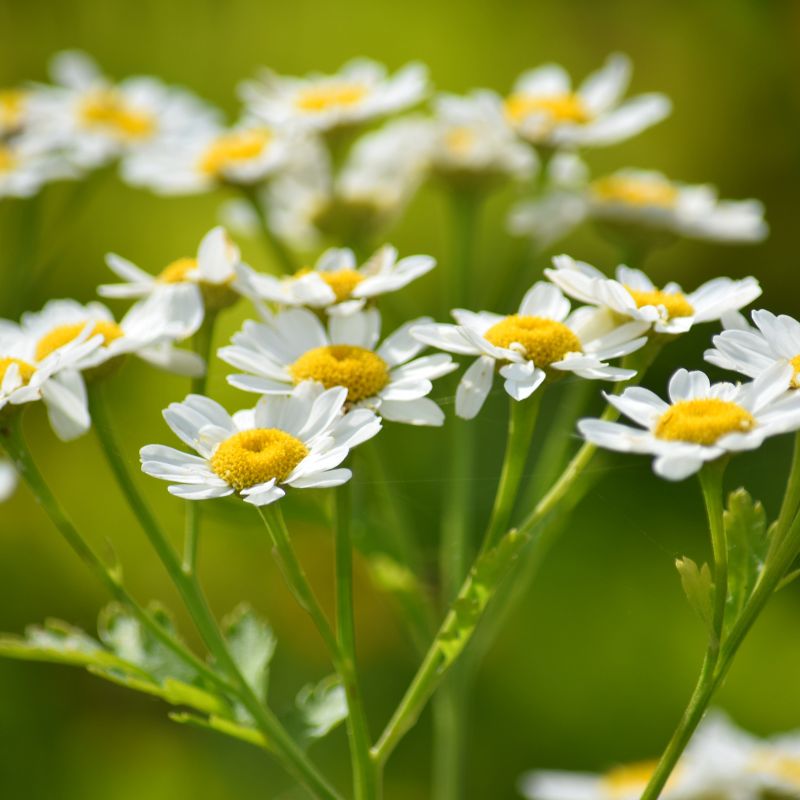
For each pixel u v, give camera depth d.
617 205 0.52
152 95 0.56
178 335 0.45
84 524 0.65
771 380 0.42
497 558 0.43
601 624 0.65
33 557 0.65
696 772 0.51
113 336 0.45
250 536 0.64
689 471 0.42
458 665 0.49
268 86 0.54
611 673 0.65
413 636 0.48
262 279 0.44
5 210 0.66
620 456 0.64
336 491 0.43
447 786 0.49
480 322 0.44
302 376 0.43
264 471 0.42
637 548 0.64
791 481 0.42
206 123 0.55
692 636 0.64
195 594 0.44
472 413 0.43
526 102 0.53
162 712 0.64
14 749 0.61
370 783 0.43
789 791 0.50
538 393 0.43
